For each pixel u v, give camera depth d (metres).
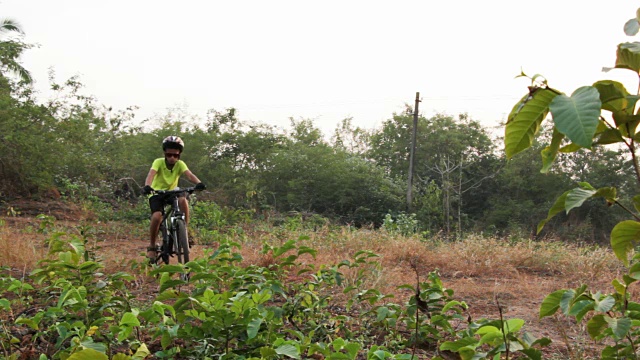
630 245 2.46
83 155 21.05
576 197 2.33
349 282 6.51
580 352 4.35
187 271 4.32
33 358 3.75
